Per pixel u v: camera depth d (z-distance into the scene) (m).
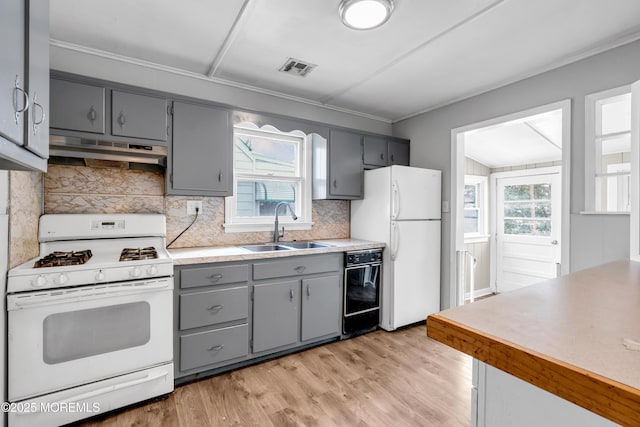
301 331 2.49
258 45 2.17
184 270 2.00
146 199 2.41
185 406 1.81
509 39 2.06
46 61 1.02
